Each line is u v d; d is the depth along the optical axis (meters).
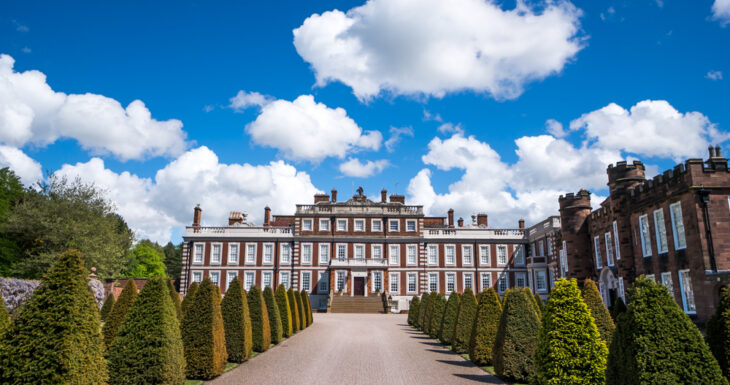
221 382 13.07
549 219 50.28
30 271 38.19
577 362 9.92
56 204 40.41
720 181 22.25
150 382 10.59
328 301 50.72
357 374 14.47
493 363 14.15
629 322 7.65
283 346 20.84
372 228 57.44
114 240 44.31
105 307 27.36
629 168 28.73
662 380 7.00
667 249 24.61
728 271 20.33
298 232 56.91
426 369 15.32
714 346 9.27
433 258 57.41
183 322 13.56
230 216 66.06
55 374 7.62
